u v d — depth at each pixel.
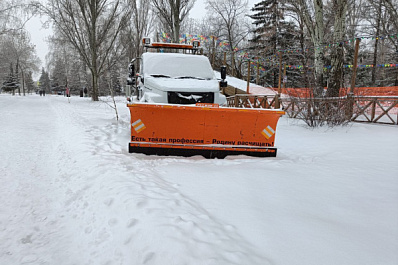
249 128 5.47
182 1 19.95
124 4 25.36
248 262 1.95
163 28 26.89
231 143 5.52
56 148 5.91
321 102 9.39
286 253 2.10
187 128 5.38
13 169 4.43
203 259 1.95
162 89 6.20
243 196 3.32
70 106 19.16
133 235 2.30
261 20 33.97
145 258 1.98
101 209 2.91
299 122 10.76
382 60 26.81
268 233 2.41
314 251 2.14
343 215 2.83
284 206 3.04
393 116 11.77
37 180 3.97
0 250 2.31
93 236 2.47
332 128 9.05
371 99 10.22
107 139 6.98
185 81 6.69
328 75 13.12
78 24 26.83
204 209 2.90
